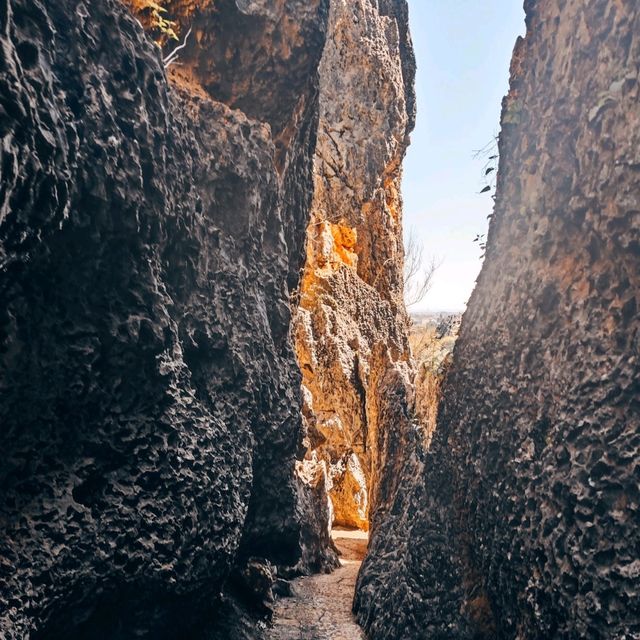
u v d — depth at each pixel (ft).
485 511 17.48
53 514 11.23
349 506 57.41
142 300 13.19
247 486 17.71
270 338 20.51
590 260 14.01
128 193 12.46
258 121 22.89
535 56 17.99
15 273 9.89
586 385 12.94
